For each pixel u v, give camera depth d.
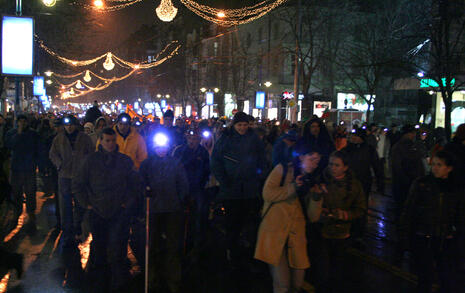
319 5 30.70
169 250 5.80
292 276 4.74
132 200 5.77
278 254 4.62
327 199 5.29
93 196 5.67
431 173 5.03
